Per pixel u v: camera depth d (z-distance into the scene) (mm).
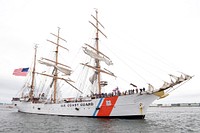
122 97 36500
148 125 29250
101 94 41500
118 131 23922
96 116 39469
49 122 33812
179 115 58000
